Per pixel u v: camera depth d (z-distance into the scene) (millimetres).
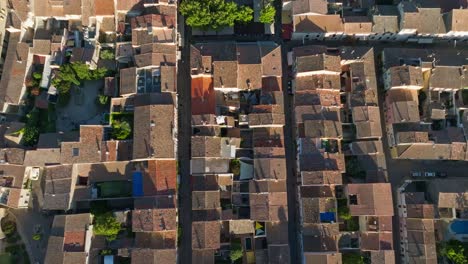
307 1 87188
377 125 82562
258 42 88875
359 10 91875
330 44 92062
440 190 80125
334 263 76000
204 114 81375
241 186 82875
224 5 86500
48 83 85500
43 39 85938
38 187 83500
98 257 78938
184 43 91125
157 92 82062
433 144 82312
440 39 91375
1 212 81000
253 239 80812
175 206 76938
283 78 89750
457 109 85312
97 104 86438
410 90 85000
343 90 87125
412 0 89562
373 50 91188
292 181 85812
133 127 81562
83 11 85938
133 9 86625
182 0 90062
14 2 85812
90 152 79625
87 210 81562
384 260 77625
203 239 76562
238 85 83500
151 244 76000
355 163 82250
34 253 81375
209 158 80188
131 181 81938
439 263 81188
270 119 81062
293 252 83125
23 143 82250
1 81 84938
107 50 87250
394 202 85312
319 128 81000
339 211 80750
